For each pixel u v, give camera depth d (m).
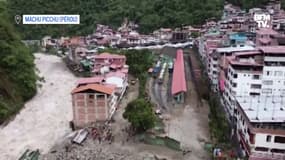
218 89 75.31
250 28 118.00
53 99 83.31
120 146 55.69
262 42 80.12
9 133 63.44
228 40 91.69
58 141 59.28
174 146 54.50
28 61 87.50
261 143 44.97
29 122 68.81
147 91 82.75
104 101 63.22
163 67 106.75
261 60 60.03
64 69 117.88
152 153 53.03
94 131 60.69
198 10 170.62
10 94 75.88
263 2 166.00
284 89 59.25
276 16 130.12
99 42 146.25
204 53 101.62
